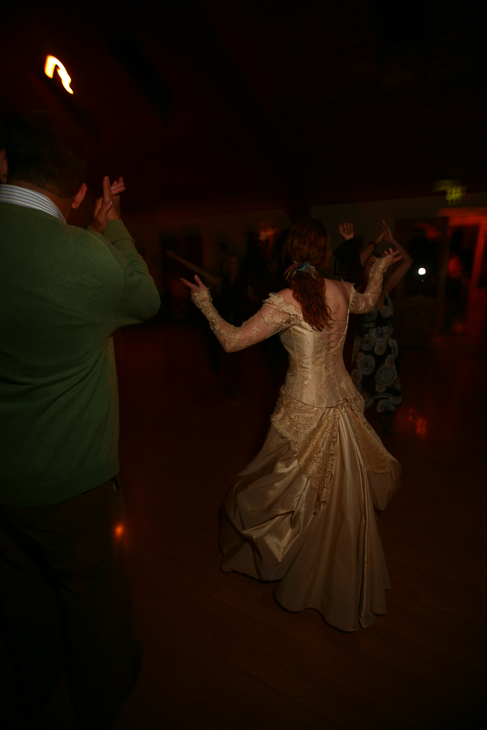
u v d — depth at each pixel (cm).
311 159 577
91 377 103
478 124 453
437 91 391
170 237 891
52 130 92
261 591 183
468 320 691
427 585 186
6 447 96
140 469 294
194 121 464
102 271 93
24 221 87
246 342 146
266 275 405
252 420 385
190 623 167
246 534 161
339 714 133
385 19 309
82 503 106
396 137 498
